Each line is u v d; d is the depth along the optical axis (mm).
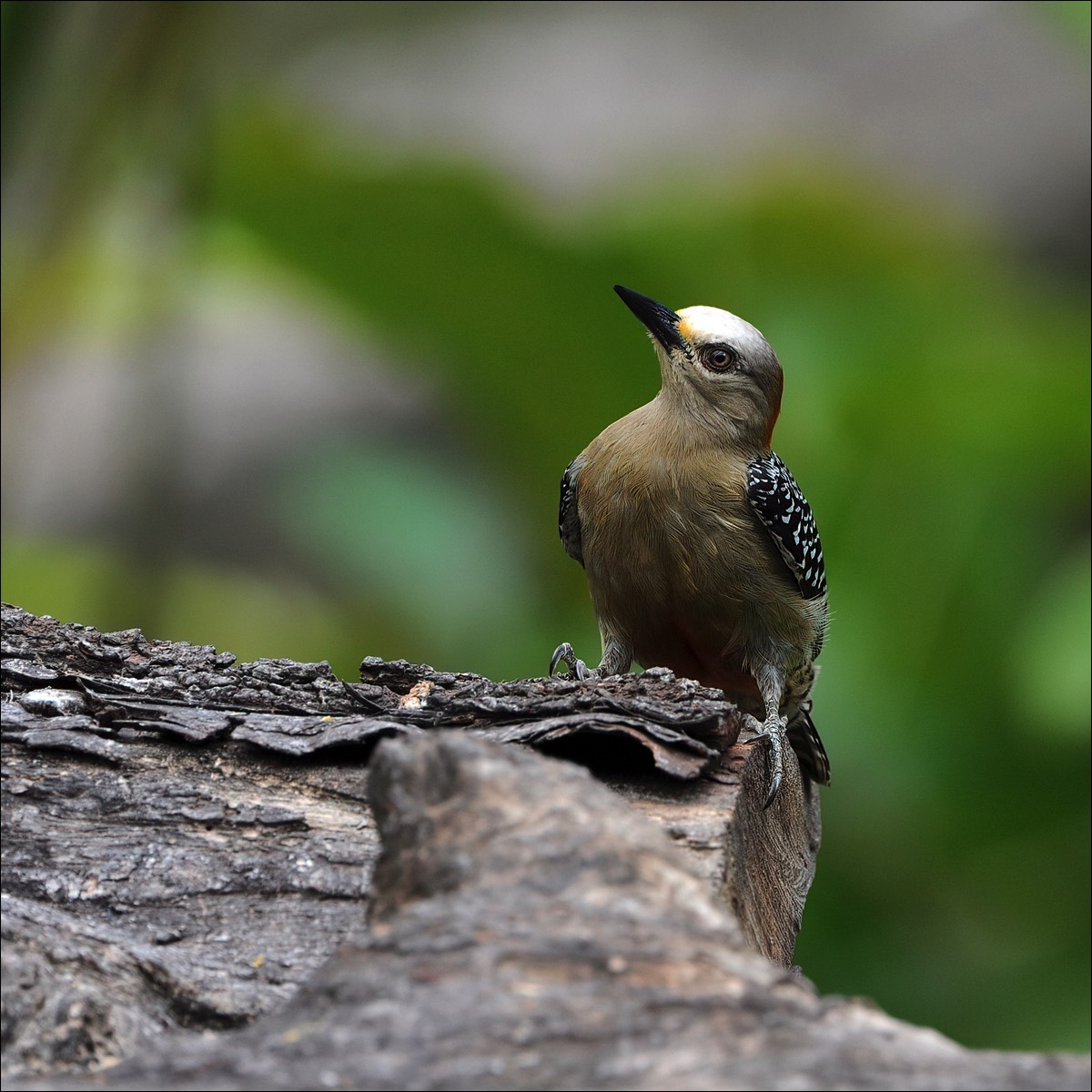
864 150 26156
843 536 13859
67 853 5750
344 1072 3932
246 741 6188
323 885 5656
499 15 14383
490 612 14453
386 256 12781
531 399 13688
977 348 13148
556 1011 4090
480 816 4652
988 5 29312
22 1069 4512
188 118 12734
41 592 14172
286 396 23047
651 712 6324
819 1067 3863
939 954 13258
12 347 13211
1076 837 13414
